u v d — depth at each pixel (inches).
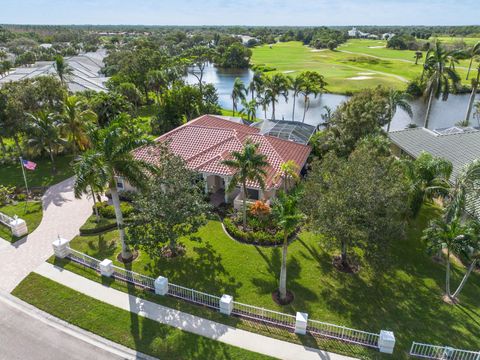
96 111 2060.8
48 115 1593.3
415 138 1603.1
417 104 3371.1
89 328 771.4
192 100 2452.0
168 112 2391.7
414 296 894.4
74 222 1220.5
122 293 874.1
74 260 999.6
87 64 4665.4
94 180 901.2
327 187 926.4
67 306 832.9
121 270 929.5
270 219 1170.0
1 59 5201.8
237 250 1070.4
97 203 1299.2
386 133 1624.0
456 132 1663.4
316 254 1055.0
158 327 770.2
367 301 872.3
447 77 2167.8
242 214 1224.8
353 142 1542.8
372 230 813.2
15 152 1833.2
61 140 1633.9
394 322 806.5
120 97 2256.4
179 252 1055.0
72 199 1385.3
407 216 1064.8
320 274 968.3
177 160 986.7
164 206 911.7
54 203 1352.1
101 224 1181.7
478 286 942.4
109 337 748.0
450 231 821.2
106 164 876.0
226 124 1817.2
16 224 1112.8
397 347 733.3
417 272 992.2
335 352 714.8
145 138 917.2
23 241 1099.3
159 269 978.7
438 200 1375.5
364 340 745.0
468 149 1385.3
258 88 2856.8
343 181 849.5
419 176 1032.8
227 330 764.0
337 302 866.8
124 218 1215.6
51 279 923.4
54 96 1909.4
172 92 2488.9
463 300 884.0
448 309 850.8
